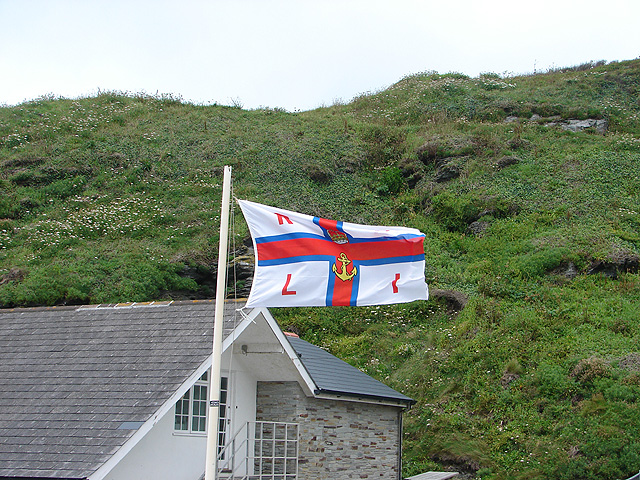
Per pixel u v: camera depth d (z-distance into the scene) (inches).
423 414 3385.8
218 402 1566.2
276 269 1732.3
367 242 1834.4
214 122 7180.1
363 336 4148.6
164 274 4557.1
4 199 5516.7
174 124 7052.2
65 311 2440.9
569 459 2810.0
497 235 5024.6
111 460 1631.4
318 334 4254.4
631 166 5649.6
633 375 3117.6
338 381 2591.0
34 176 5871.1
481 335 3804.1
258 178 5969.5
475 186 5580.7
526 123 6825.8
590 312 3863.2
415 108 7554.1
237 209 5403.5
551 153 5999.0
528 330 3754.9
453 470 3011.8
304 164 6176.2
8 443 1764.3
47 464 1644.9
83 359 2106.3
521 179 5620.1
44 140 6486.2
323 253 1776.6
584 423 2957.7
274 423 2207.2
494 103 7337.6
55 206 5556.1
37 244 4913.9
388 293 1798.7
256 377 2450.8
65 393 1942.7
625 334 3590.1
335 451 2486.5
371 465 2615.7
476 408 3314.5
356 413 2610.7
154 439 1959.9
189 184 5885.8
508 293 4259.4
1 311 2524.6
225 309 2181.3
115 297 4264.3
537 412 3176.7
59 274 4362.7
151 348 2089.1
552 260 4439.0
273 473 2181.3
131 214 5374.0
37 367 2116.1
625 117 7032.5
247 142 6614.2
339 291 1761.8
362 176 6235.2
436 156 6131.9
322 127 7135.8
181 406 2094.0
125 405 1820.9
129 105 7544.3
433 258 4862.2
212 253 4803.2
